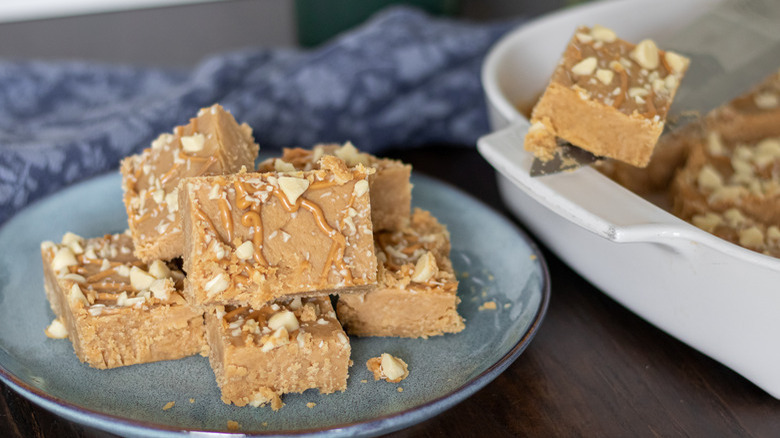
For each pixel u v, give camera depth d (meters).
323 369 0.43
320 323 0.44
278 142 0.62
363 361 0.45
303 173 0.44
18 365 0.44
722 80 0.52
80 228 0.53
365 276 0.44
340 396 0.44
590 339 0.48
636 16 0.61
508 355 0.44
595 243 0.47
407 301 0.46
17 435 0.43
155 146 0.48
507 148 0.47
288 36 1.11
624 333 0.49
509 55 0.57
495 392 0.45
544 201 0.45
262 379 0.43
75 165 0.57
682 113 0.50
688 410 0.45
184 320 0.45
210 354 0.45
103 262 0.46
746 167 0.52
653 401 0.45
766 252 0.47
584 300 0.51
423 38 0.65
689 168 0.52
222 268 0.42
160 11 1.13
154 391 0.43
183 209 0.44
